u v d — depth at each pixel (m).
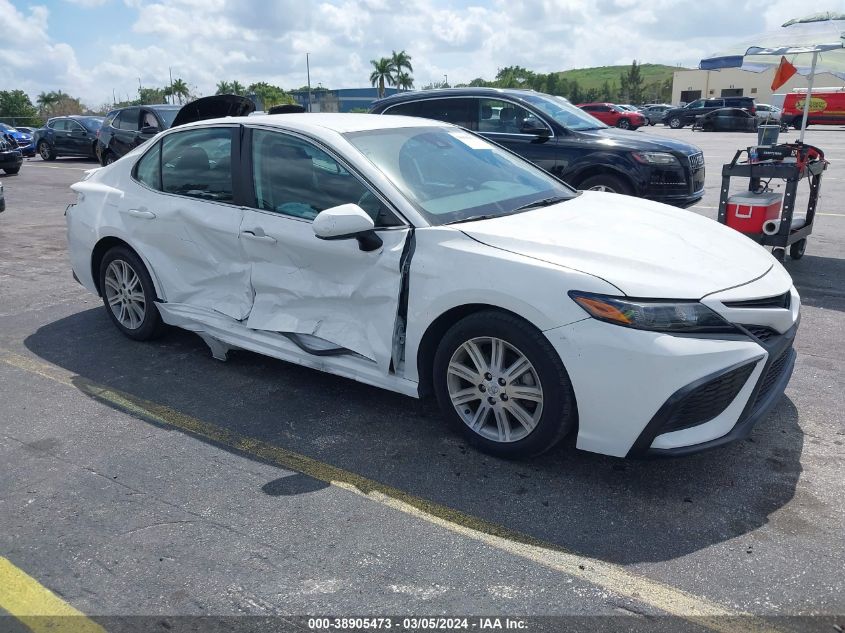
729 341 2.89
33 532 2.90
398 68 72.75
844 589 2.47
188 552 2.76
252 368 4.62
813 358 4.59
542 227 3.41
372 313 3.59
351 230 3.31
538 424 3.15
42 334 5.38
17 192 14.56
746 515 2.91
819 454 3.38
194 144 4.48
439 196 3.70
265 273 4.05
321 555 2.72
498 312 3.17
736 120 34.78
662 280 2.96
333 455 3.49
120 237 4.83
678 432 2.93
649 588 2.51
